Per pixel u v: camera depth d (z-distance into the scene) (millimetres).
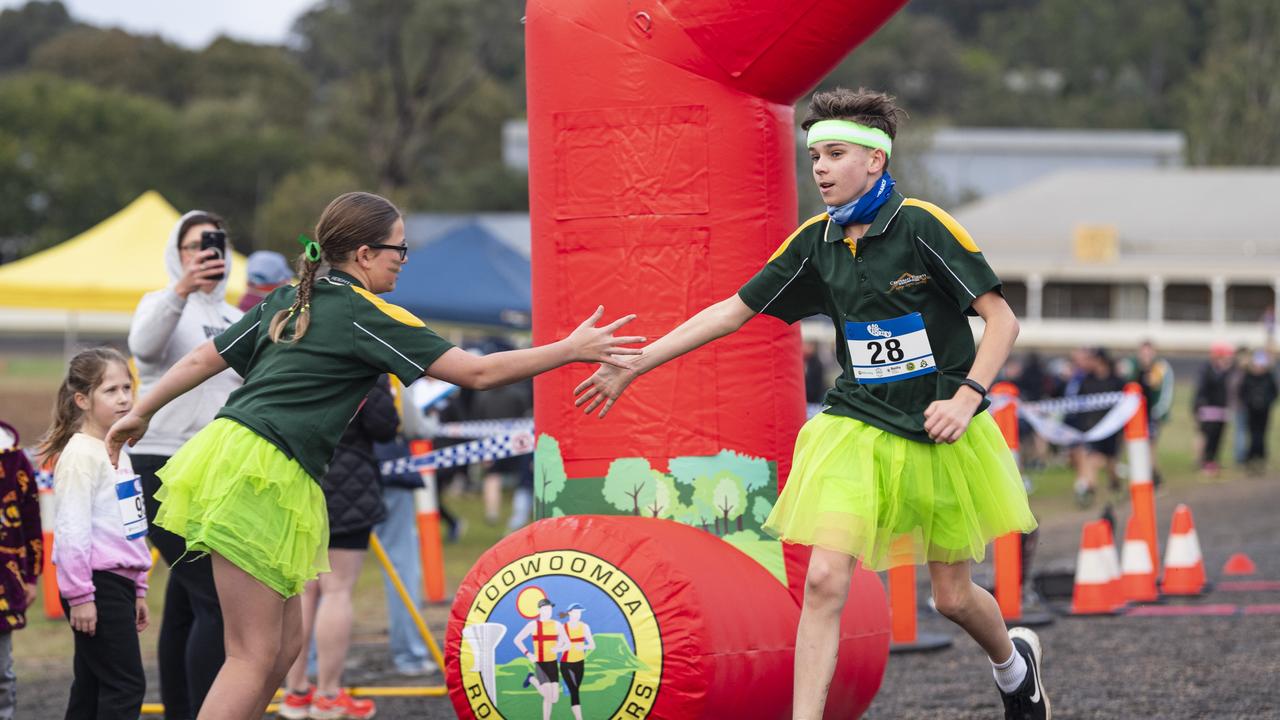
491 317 19828
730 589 5527
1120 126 135875
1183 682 8438
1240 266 72062
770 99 5984
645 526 5609
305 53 116375
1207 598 12180
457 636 5551
